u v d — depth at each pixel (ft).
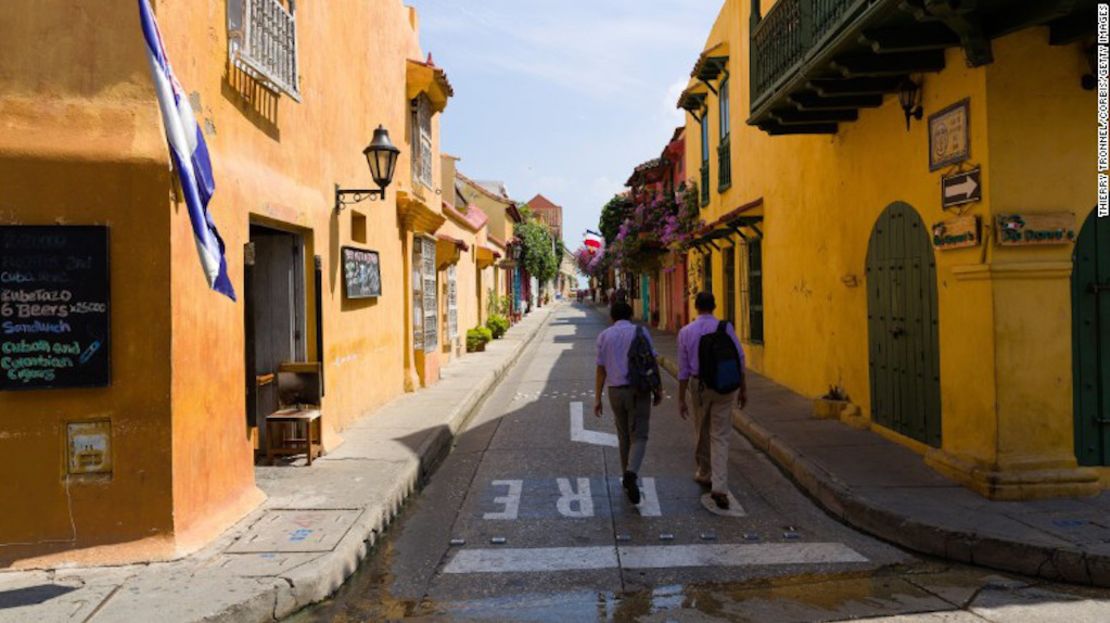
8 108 16.80
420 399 41.50
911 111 25.55
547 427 36.47
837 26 23.09
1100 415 21.36
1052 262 21.07
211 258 17.12
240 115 22.12
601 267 194.39
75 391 17.01
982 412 21.83
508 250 127.34
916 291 26.07
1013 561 17.54
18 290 16.71
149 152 17.10
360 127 35.68
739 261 54.03
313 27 28.78
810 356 38.42
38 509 16.89
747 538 20.36
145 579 16.06
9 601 15.02
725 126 57.57
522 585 17.43
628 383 23.40
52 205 16.83
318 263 28.25
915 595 16.40
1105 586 16.56
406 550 19.99
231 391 20.75
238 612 14.82
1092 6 19.67
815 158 36.52
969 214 22.33
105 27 17.11
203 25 19.62
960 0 18.67
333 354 30.94
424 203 45.73
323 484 23.72
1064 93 21.13
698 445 25.34
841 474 23.97
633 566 18.47
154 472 17.20
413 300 46.01
